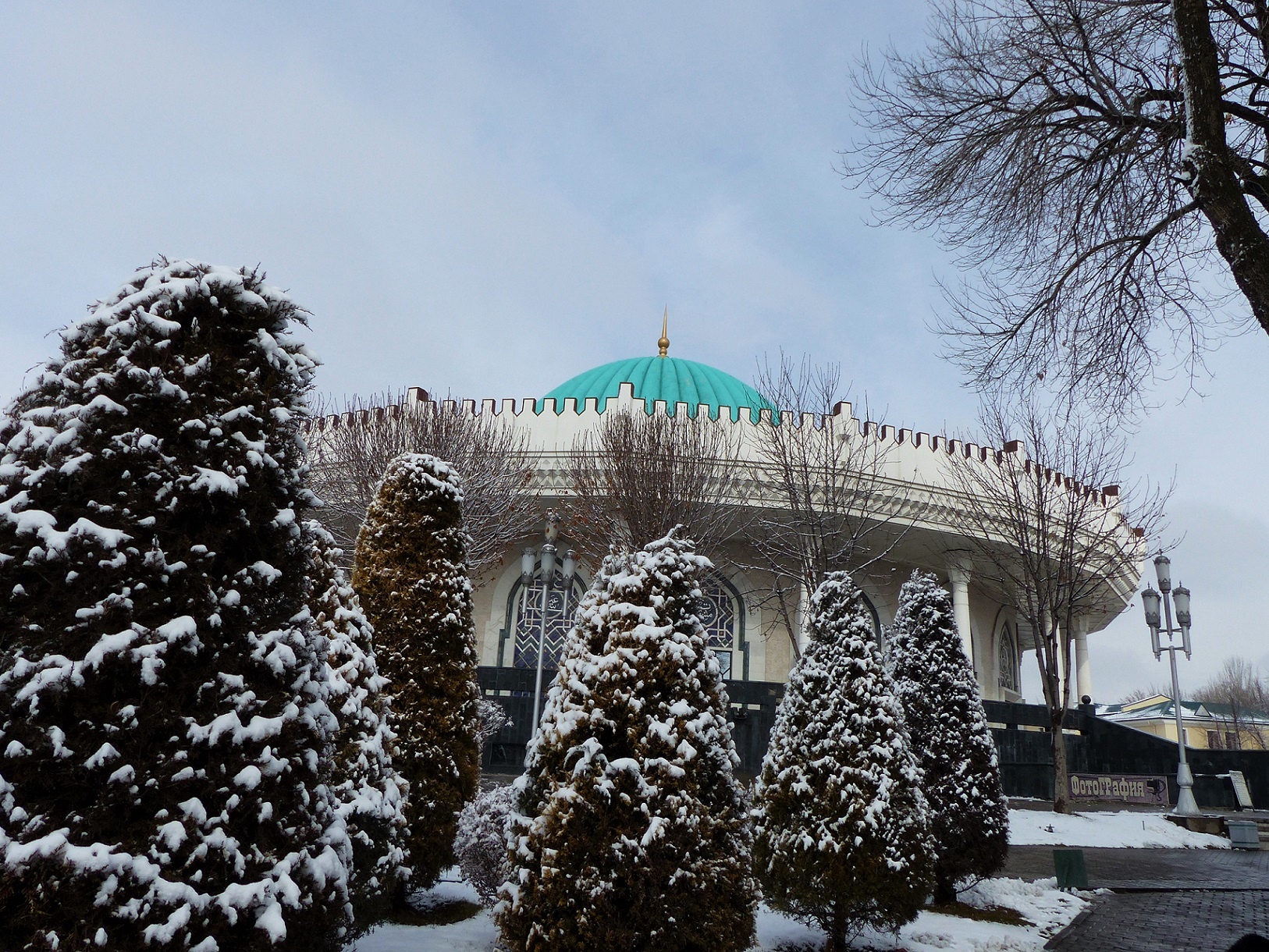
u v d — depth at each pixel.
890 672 12.58
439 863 8.99
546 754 6.57
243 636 4.63
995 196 11.14
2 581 4.27
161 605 4.37
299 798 4.60
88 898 3.89
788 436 22.66
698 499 22.39
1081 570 23.80
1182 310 10.63
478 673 23.97
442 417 23.28
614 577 7.16
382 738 7.38
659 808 6.25
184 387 4.75
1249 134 9.83
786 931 9.81
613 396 28.14
